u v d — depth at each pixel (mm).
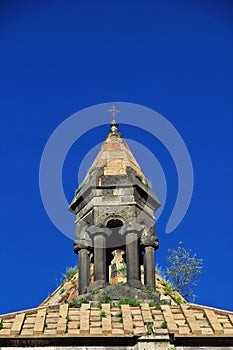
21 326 36375
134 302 38812
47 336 35625
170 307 38656
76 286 45312
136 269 40688
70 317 37500
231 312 38344
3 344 35438
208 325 37281
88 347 35719
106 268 41625
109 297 39375
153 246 41906
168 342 35719
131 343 35906
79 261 41625
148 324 36469
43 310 37938
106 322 36906
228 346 36188
